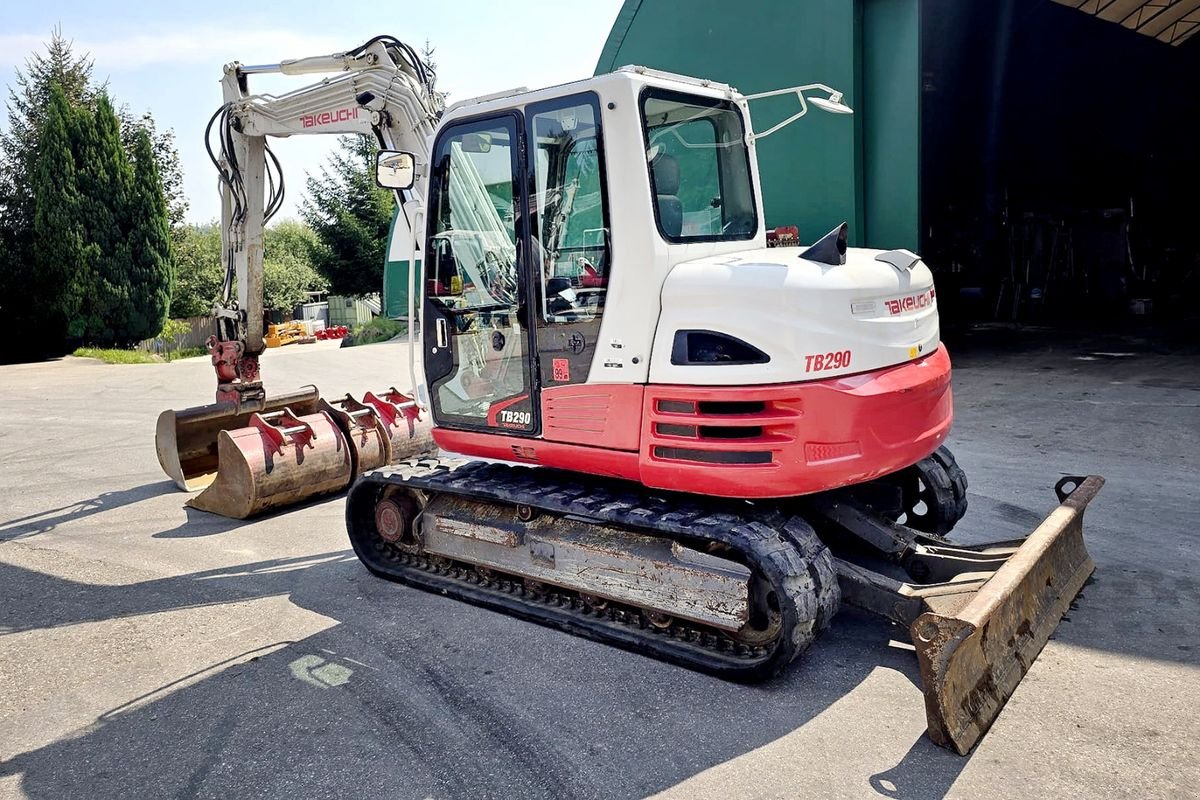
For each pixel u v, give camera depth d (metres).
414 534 4.93
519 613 4.46
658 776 3.08
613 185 3.80
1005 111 17.38
